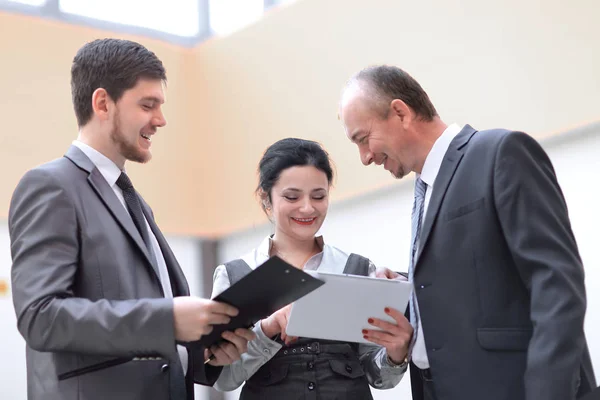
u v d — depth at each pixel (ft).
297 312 9.29
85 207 8.99
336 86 24.21
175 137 27.71
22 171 24.62
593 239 18.33
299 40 25.46
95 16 26.66
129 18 27.43
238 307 8.39
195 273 27.25
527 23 19.80
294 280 7.98
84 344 8.28
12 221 8.87
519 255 8.72
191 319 8.30
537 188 8.95
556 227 8.78
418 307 9.48
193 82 28.35
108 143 9.55
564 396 8.01
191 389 9.78
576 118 18.69
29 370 9.07
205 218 27.63
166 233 26.94
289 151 10.95
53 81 25.57
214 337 9.00
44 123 25.25
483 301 9.09
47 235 8.61
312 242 11.20
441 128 10.11
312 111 24.84
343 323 9.50
